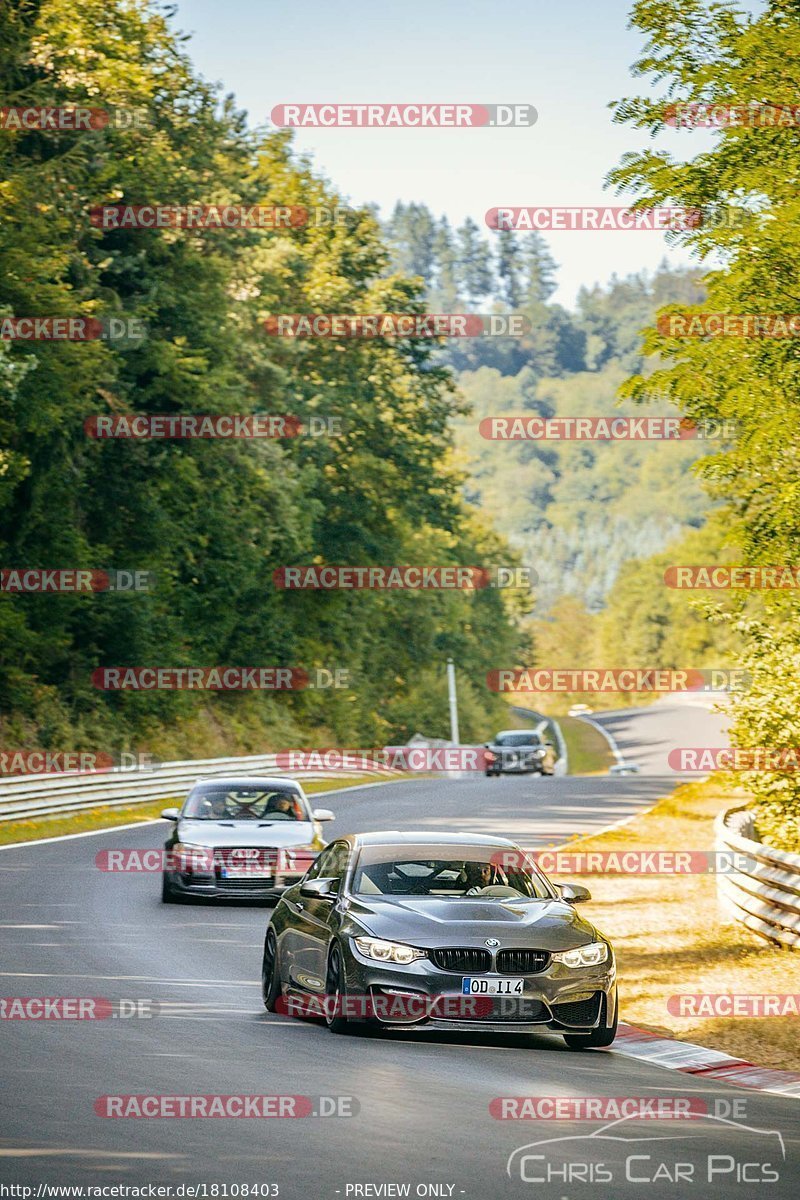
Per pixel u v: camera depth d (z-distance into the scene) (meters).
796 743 36.81
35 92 66.06
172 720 86.00
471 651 179.62
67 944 27.56
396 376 120.31
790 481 35.53
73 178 66.94
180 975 24.48
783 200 34.00
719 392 35.22
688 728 185.75
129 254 81.56
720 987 24.80
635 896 36.50
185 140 85.62
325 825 56.22
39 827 54.81
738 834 35.81
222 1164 12.38
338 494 114.88
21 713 72.81
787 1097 16.97
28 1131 13.30
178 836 34.50
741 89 33.56
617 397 36.12
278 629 100.94
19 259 62.94
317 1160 12.62
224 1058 17.41
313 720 115.88
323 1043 18.86
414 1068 17.25
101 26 72.06
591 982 19.36
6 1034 18.75
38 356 64.19
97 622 77.94
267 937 22.48
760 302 33.84
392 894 20.50
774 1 34.22
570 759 166.88
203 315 85.88
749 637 38.16
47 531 73.19
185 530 88.75
